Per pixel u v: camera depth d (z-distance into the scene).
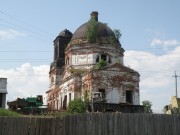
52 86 58.94
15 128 20.83
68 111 38.75
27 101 43.22
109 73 45.53
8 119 21.05
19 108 41.62
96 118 18.83
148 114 18.78
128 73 46.41
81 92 47.38
